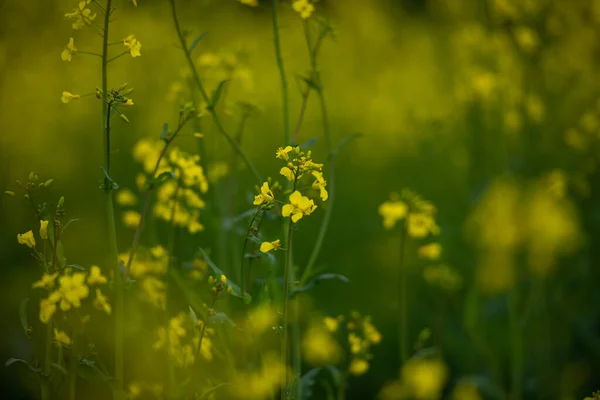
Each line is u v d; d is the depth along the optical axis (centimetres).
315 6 326
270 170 557
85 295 215
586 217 495
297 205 218
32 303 378
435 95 727
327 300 442
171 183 304
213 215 353
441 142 627
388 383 361
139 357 312
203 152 335
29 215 462
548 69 605
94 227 454
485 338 405
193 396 240
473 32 600
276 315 254
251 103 329
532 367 414
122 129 568
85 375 238
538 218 415
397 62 909
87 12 228
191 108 259
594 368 402
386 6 1045
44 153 538
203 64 356
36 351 356
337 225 513
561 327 430
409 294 449
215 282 232
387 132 691
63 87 610
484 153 547
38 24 619
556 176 434
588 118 498
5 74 579
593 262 471
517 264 438
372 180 612
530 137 554
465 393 354
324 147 653
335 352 293
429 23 989
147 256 302
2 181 464
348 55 891
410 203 311
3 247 439
